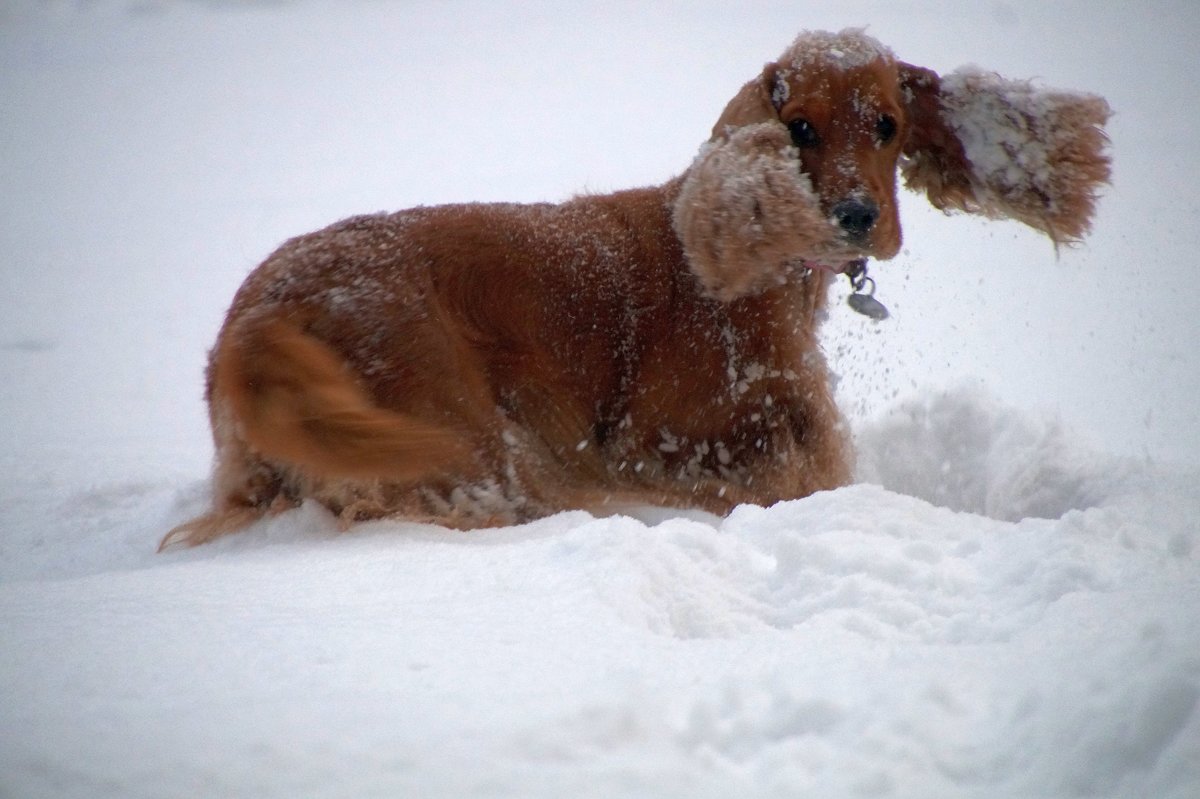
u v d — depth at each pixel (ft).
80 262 81.71
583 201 32.96
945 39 168.35
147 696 14.99
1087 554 19.34
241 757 12.79
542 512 29.43
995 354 47.44
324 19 251.19
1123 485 26.84
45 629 18.48
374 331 28.58
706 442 31.71
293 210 96.12
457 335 29.45
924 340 49.88
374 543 25.31
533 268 30.53
